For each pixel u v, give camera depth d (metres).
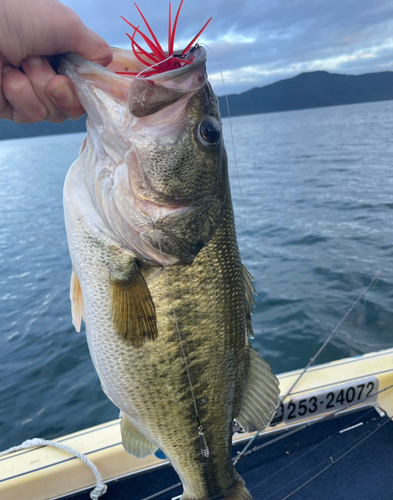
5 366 1.11
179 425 0.34
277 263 1.62
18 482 0.46
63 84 0.26
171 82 0.28
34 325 1.35
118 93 0.28
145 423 0.34
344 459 0.53
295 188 3.42
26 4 0.24
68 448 0.48
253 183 3.91
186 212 0.30
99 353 0.32
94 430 0.53
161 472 0.51
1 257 2.33
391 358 0.62
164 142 0.28
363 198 2.69
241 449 0.54
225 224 0.32
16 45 0.24
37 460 0.48
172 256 0.30
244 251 1.83
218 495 0.38
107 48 0.27
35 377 1.04
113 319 0.31
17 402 0.94
